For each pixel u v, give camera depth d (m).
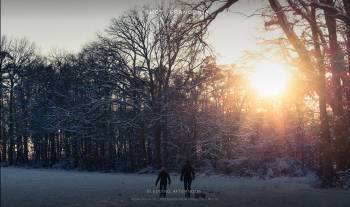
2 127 82.25
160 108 54.28
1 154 89.19
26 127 77.69
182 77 51.09
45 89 75.31
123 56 58.28
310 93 32.88
